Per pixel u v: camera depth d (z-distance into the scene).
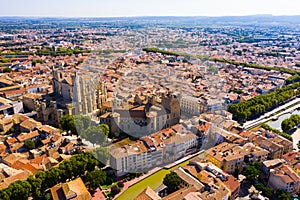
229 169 163.12
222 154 166.38
